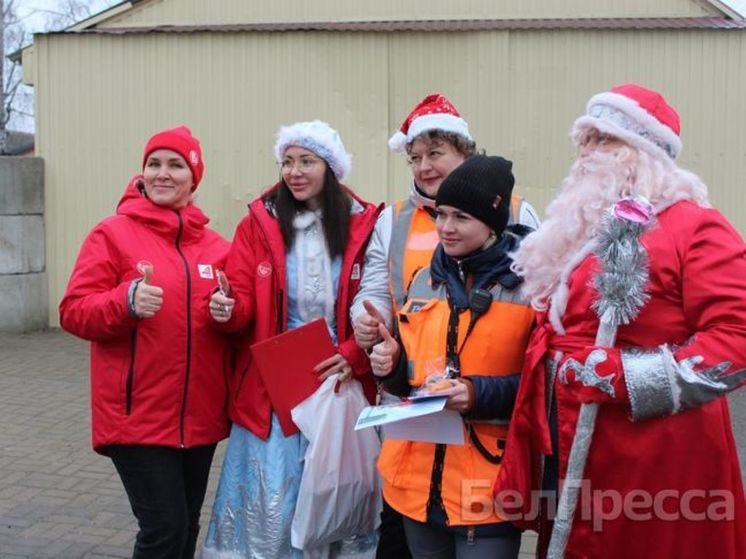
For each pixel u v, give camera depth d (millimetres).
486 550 2506
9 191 9234
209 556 3197
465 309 2566
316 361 3076
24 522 4477
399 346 2707
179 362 3045
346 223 3199
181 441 3057
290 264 3174
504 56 8602
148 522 3021
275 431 3102
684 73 8344
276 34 8953
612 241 2146
